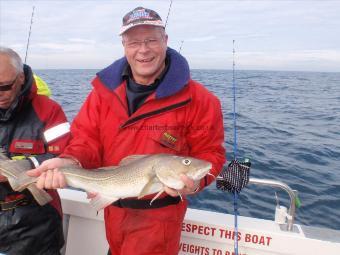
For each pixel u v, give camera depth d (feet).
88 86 92.89
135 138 8.41
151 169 7.90
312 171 22.59
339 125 40.70
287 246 9.64
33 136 9.16
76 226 11.37
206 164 7.80
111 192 8.31
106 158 8.89
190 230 10.34
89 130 8.83
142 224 8.33
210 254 10.27
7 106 9.00
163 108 8.24
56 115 9.50
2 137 9.13
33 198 9.09
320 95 81.05
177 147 8.40
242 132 34.50
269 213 16.58
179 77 8.20
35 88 9.14
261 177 21.34
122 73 8.68
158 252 8.29
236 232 9.37
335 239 9.53
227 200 17.80
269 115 46.91
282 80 154.51
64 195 11.45
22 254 9.21
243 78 164.55
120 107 8.45
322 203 17.69
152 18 8.02
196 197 18.03
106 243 11.11
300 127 38.75
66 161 8.27
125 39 8.27
